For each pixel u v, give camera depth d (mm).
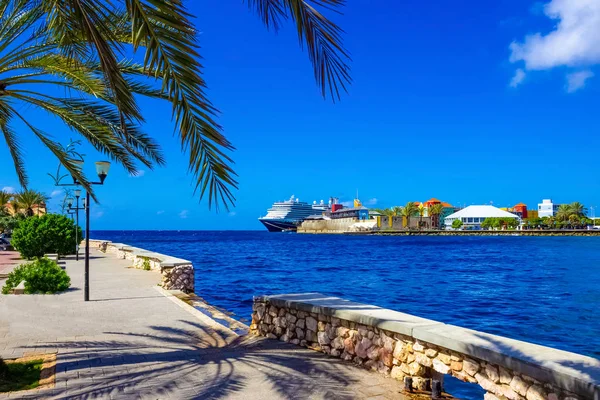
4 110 6797
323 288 21766
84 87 6766
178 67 3578
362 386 5020
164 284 14461
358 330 5840
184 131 3777
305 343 6812
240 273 28922
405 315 5578
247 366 5801
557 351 3924
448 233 161625
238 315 13062
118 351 6625
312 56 3797
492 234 154875
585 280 26000
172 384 5113
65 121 7637
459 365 4371
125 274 17859
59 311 9938
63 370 5645
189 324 8656
